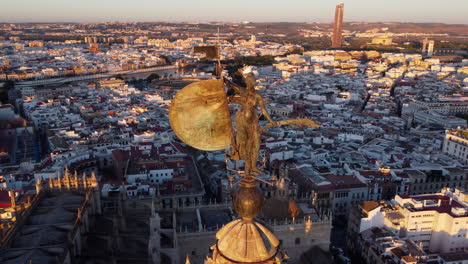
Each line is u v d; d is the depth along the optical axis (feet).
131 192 556.10
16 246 312.29
